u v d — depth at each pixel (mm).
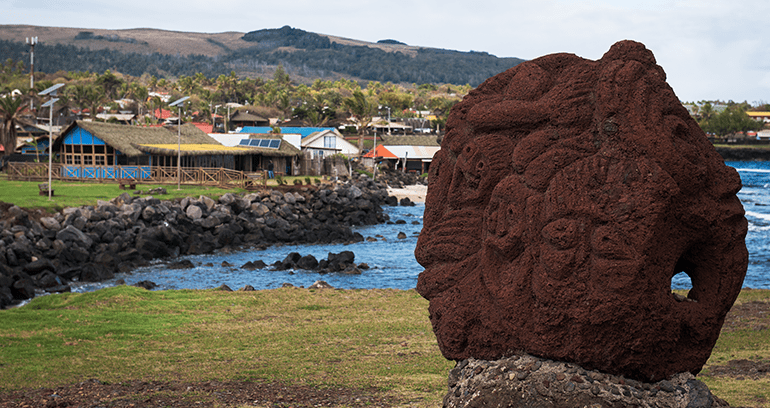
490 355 6184
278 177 49594
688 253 5973
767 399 7922
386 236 40250
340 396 9078
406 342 12445
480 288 6227
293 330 13461
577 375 5559
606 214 5438
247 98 181125
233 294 17141
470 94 6973
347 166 70938
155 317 14562
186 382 9961
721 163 5953
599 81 5836
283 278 26344
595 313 5340
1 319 14281
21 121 75188
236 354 11672
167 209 35188
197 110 144375
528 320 5781
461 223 6574
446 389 9297
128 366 10898
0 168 56094
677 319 5527
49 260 24641
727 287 5848
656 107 5633
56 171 46688
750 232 39438
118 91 174500
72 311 15031
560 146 5922
